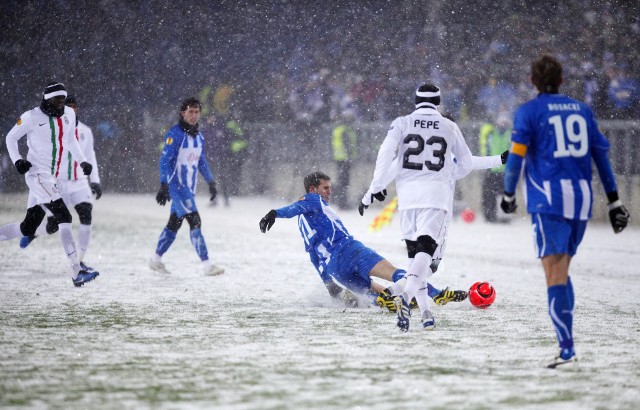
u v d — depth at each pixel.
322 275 31.31
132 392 17.62
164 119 115.31
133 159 114.12
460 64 99.50
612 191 21.33
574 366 20.39
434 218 27.00
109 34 116.94
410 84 101.62
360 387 18.11
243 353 21.88
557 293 20.41
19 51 115.12
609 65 90.19
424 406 16.55
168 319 27.73
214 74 116.25
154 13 116.81
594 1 94.25
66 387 18.06
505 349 22.59
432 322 25.78
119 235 63.44
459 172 28.64
